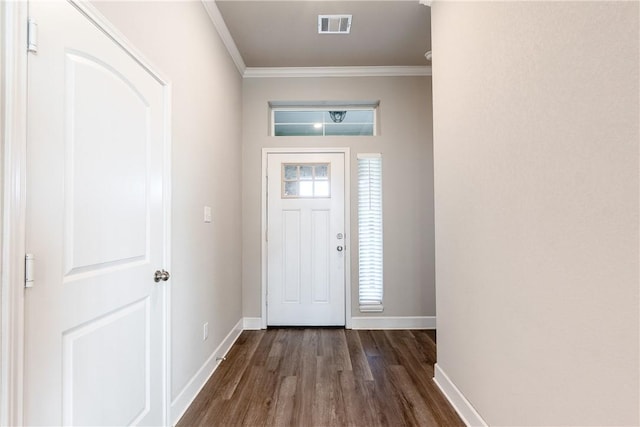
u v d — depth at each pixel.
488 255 1.40
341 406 1.79
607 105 0.80
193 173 1.95
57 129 0.94
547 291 1.02
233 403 1.83
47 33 0.91
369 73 3.28
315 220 3.28
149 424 1.43
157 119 1.52
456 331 1.74
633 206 0.74
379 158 3.30
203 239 2.11
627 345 0.76
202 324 2.07
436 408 1.77
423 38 2.74
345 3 2.28
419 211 3.26
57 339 0.94
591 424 0.86
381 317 3.22
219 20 2.39
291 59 3.08
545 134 1.03
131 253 1.31
